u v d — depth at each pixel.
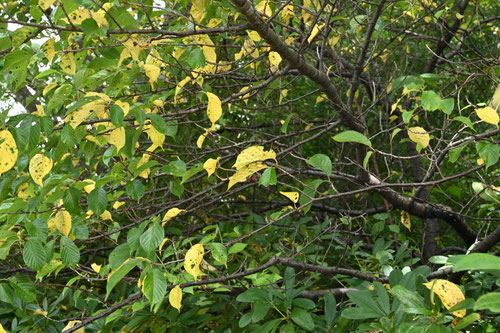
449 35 3.26
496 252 2.55
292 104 3.52
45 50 1.53
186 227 3.48
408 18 3.70
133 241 1.49
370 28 2.36
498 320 1.56
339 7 2.33
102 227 2.84
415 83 2.18
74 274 2.73
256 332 1.89
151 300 1.28
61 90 1.70
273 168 1.46
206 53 1.91
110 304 2.33
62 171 1.98
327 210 3.57
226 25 1.99
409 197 3.06
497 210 2.70
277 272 2.44
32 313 2.66
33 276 2.86
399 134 3.77
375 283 1.79
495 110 1.43
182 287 1.69
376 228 2.90
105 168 2.97
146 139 3.22
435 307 1.36
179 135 2.97
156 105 2.01
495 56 2.70
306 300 2.02
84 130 1.62
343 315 1.69
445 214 3.12
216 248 1.59
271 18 1.72
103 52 1.68
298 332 2.12
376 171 2.81
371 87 3.20
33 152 1.50
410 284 1.94
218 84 3.44
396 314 1.61
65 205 1.54
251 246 2.80
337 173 2.82
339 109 2.46
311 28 1.94
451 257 1.63
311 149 4.17
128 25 1.60
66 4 1.39
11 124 1.37
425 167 3.80
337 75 2.96
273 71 2.19
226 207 3.83
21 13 2.05
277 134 3.90
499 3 3.98
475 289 2.17
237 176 1.49
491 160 1.57
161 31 1.57
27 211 1.59
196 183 3.22
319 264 2.67
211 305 2.60
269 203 3.76
